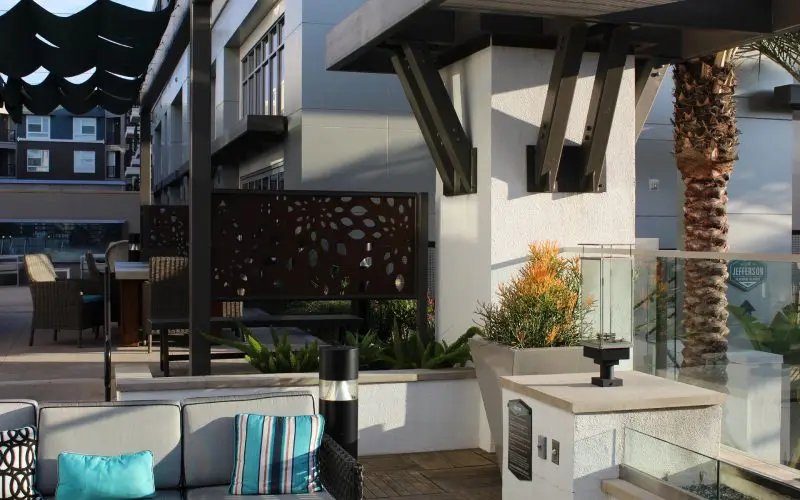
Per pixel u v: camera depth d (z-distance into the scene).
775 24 6.61
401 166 13.85
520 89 7.11
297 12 13.78
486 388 6.61
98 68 14.14
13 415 4.48
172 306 9.52
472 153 7.32
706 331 5.80
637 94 7.73
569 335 6.45
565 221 7.25
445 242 7.91
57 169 54.06
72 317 12.69
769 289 5.30
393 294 8.00
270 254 7.68
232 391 6.63
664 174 13.45
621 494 4.68
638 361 6.57
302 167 13.50
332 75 13.59
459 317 7.65
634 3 5.84
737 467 4.26
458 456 6.98
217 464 4.72
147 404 4.68
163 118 31.73
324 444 4.79
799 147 14.62
